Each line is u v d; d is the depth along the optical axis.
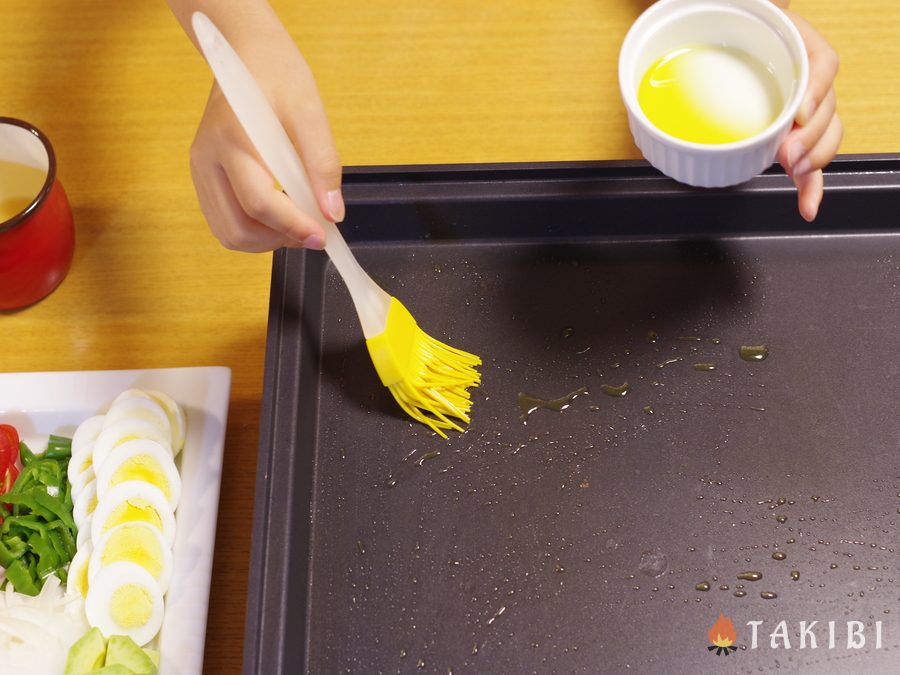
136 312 0.77
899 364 0.68
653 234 0.73
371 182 0.72
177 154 0.83
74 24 0.89
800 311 0.70
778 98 0.59
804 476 0.65
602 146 0.80
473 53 0.85
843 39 0.82
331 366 0.71
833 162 0.70
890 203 0.71
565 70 0.84
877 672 0.60
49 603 0.66
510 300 0.72
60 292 0.79
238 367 0.75
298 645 0.62
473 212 0.72
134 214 0.81
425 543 0.65
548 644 0.62
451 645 0.62
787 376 0.68
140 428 0.68
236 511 0.71
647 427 0.67
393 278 0.73
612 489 0.66
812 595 0.62
